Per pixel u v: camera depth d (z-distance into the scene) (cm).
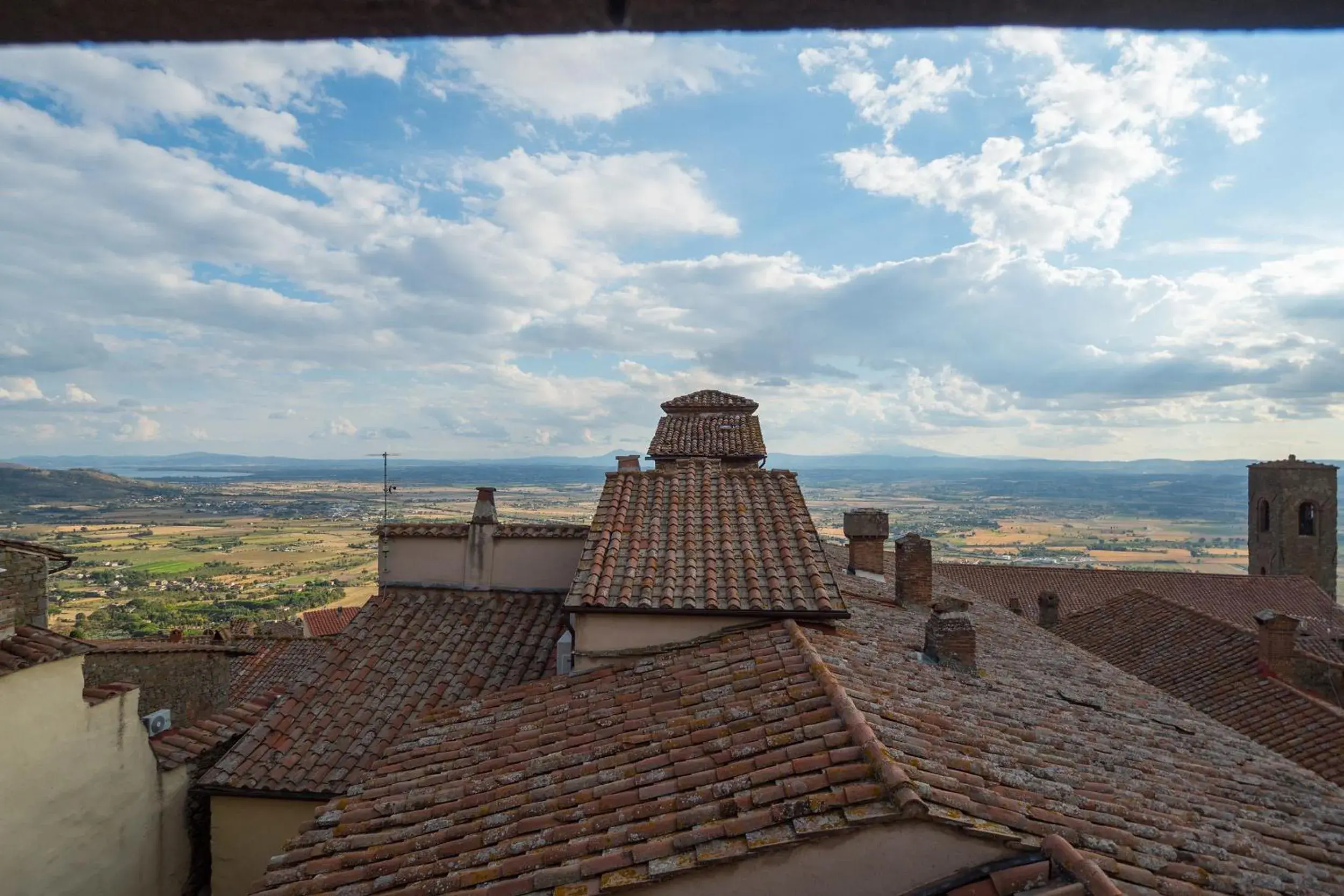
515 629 1298
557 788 680
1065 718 912
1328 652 2336
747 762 626
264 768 1041
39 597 1188
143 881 1091
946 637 1049
